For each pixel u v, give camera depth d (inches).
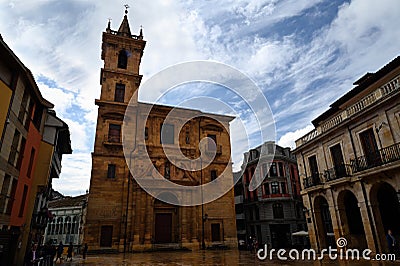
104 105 1220.5
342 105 777.6
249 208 1659.7
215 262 655.1
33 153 668.7
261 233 1512.1
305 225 1557.6
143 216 1109.7
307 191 805.9
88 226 1031.6
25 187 634.2
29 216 657.0
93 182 1094.4
